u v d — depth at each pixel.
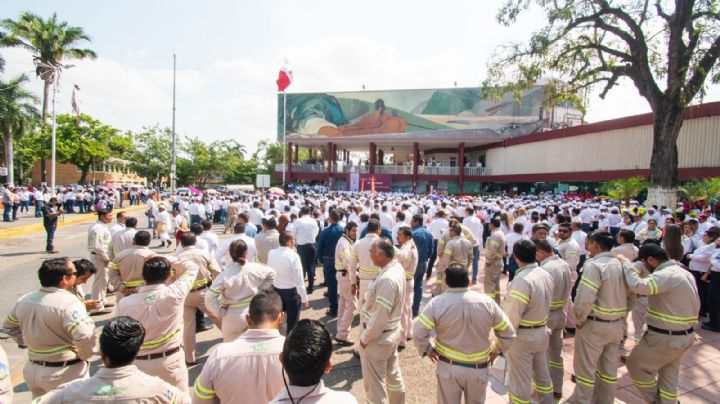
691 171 20.34
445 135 42.56
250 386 2.54
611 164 26.20
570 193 29.14
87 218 23.06
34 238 16.06
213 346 5.99
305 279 10.28
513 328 3.62
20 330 3.35
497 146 41.16
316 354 1.92
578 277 8.16
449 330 3.44
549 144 32.62
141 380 2.29
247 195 25.95
